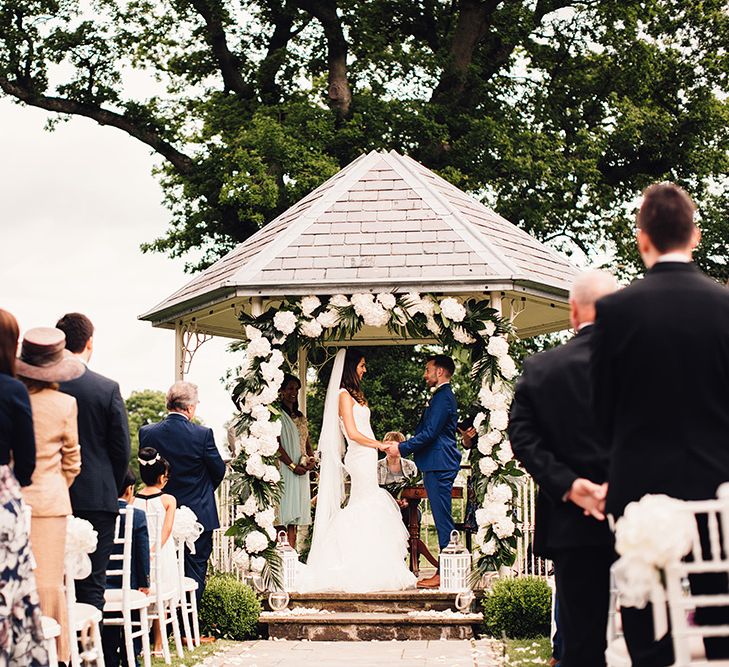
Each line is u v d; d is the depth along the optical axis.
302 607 10.45
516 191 22.06
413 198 11.58
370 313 10.59
